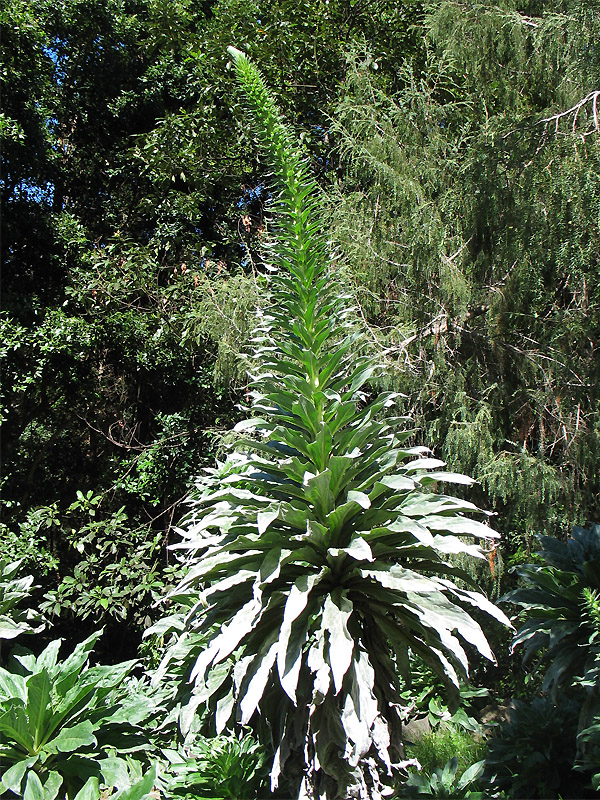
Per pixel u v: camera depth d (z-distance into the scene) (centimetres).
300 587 271
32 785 299
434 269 551
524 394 554
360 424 318
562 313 541
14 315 738
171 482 788
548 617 387
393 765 300
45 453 820
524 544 571
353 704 258
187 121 823
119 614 662
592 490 558
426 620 269
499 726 429
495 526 574
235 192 871
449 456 529
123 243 843
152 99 898
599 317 522
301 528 296
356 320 513
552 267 559
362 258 573
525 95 605
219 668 305
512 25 524
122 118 919
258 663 270
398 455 306
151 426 855
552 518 521
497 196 535
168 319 781
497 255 560
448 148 597
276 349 327
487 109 612
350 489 299
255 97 312
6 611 445
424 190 587
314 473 301
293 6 811
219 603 294
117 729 372
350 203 601
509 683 560
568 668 377
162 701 394
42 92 795
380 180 578
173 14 859
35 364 751
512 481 503
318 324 312
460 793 355
